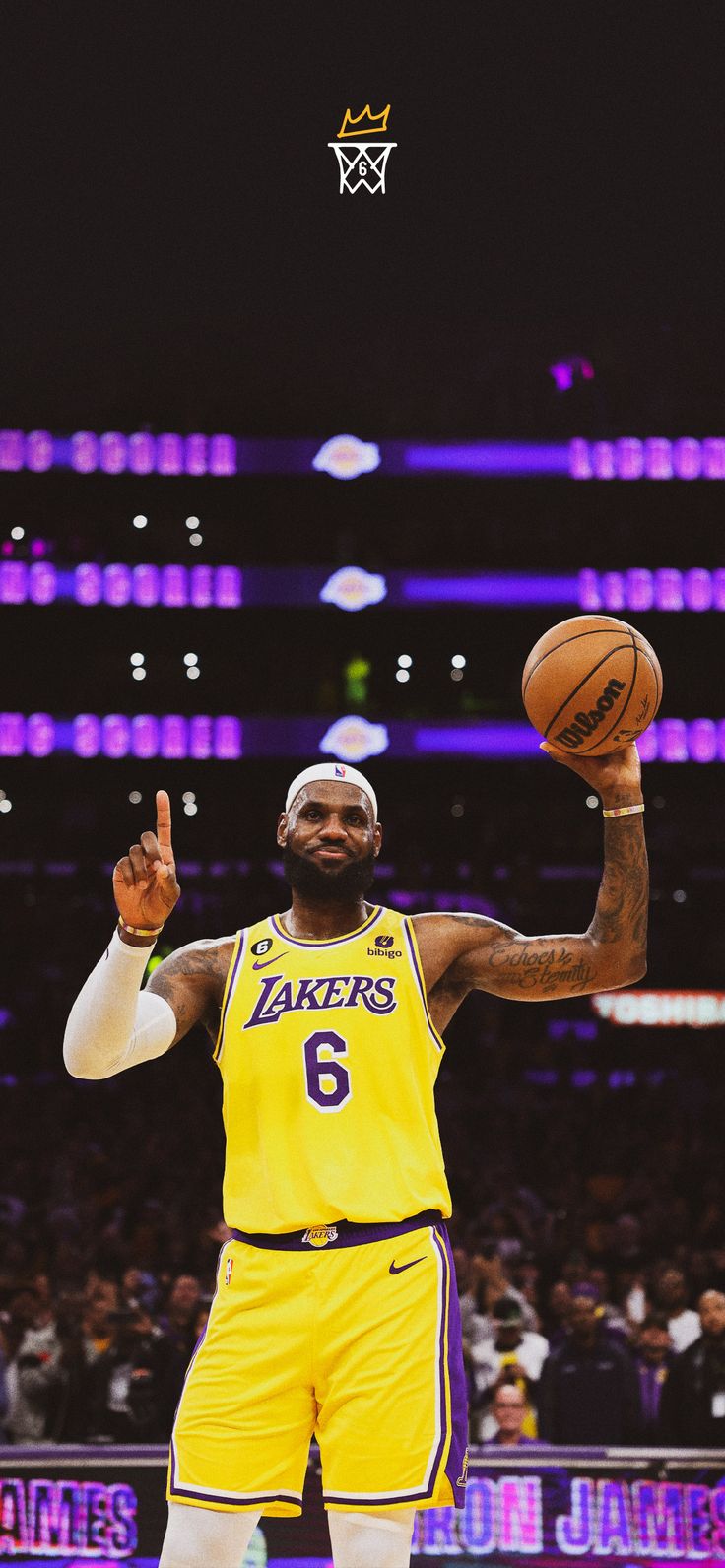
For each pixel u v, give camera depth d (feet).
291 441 89.66
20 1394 29.07
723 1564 20.33
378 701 93.30
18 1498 20.66
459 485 90.38
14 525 88.58
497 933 11.60
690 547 90.79
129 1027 10.52
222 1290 10.78
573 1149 64.90
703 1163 63.00
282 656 92.17
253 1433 10.34
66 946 89.35
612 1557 20.76
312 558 91.04
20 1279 36.24
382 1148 10.68
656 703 11.43
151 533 89.81
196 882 92.02
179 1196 55.26
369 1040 10.84
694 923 92.43
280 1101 10.78
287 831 11.56
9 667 90.22
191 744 91.30
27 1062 79.36
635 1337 31.91
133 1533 20.43
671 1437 27.07
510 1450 21.53
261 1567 18.71
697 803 96.07
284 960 11.22
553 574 91.66
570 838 96.68
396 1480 10.09
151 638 90.84
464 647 92.79
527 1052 79.92
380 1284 10.36
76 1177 58.03
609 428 89.56
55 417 87.97
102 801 95.04
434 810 96.22
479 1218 47.75
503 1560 20.51
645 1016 88.12
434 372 85.25
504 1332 29.30
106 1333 31.35
